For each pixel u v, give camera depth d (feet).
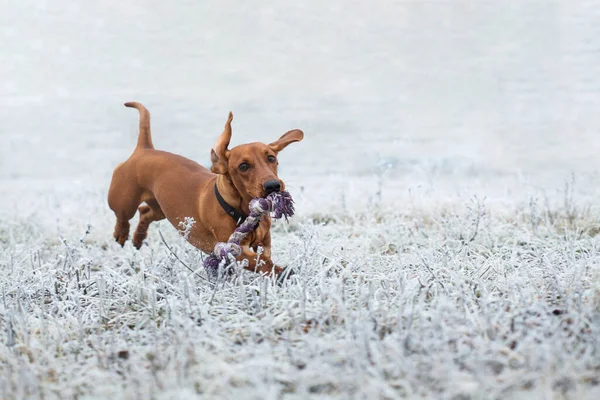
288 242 29.76
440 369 16.83
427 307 21.79
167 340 20.30
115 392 17.49
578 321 19.44
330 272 26.00
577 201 35.73
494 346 17.94
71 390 17.81
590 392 16.14
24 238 33.45
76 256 27.66
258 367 17.69
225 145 24.57
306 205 36.42
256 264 23.79
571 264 24.26
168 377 17.66
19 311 22.54
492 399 16.07
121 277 25.46
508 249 27.76
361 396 16.40
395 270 25.64
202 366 18.07
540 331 19.10
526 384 16.83
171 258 26.04
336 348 18.56
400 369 17.39
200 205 25.89
